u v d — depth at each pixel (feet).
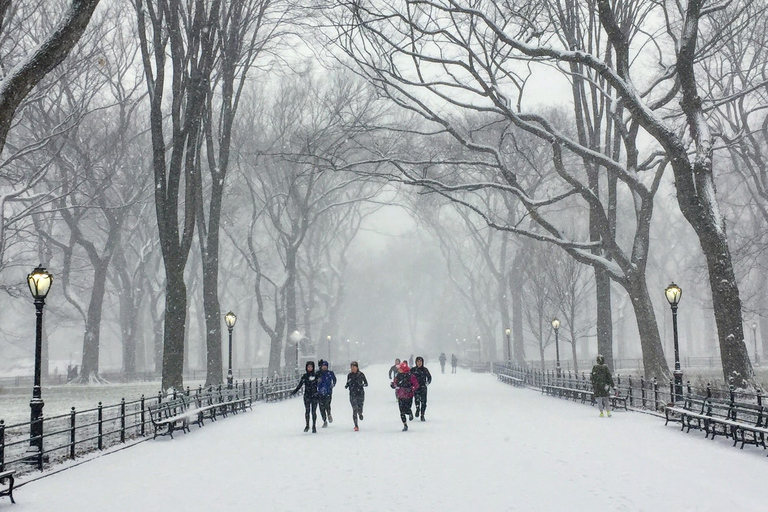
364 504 28.12
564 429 55.01
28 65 42.27
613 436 50.01
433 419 64.95
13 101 42.11
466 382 146.82
